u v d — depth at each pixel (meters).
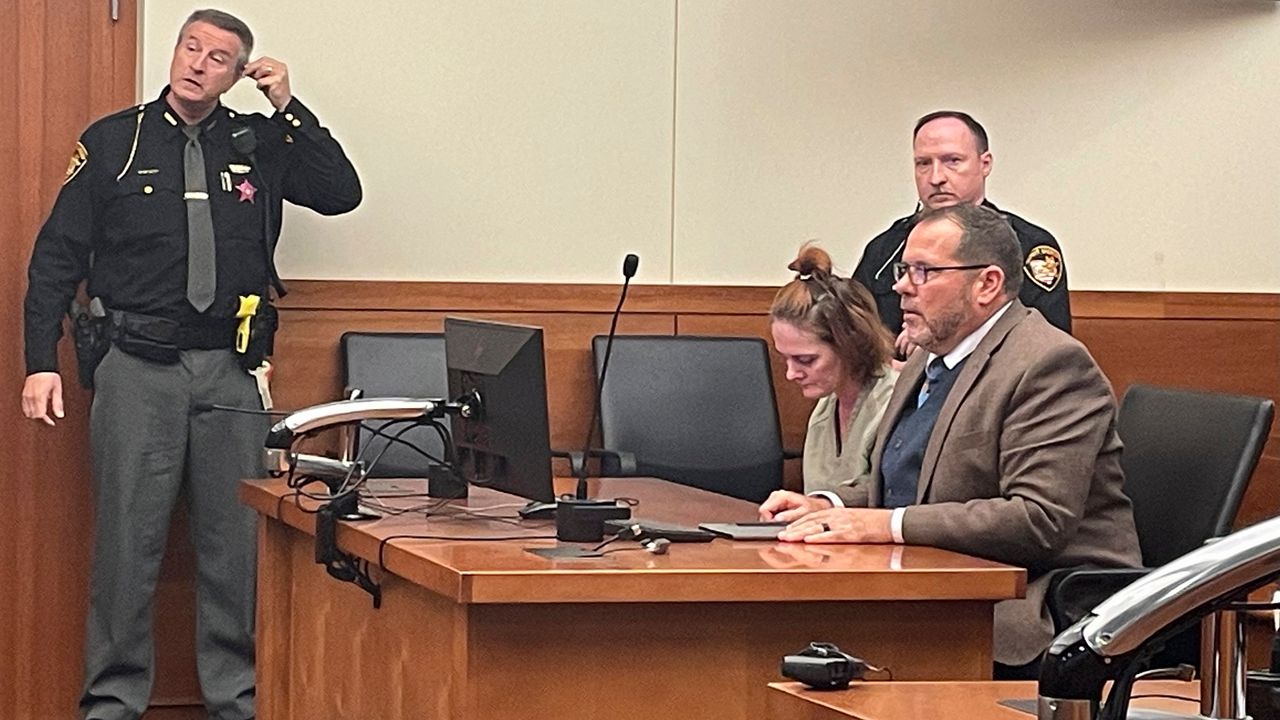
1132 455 3.46
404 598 2.75
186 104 4.41
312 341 4.85
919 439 3.27
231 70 4.38
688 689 2.48
